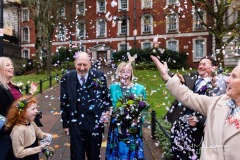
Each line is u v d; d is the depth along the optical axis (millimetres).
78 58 4949
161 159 6227
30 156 4086
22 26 50781
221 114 2711
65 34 23531
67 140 7902
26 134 4023
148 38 43562
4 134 4023
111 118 4832
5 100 4496
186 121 4367
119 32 44219
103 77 5023
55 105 13305
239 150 2529
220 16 13328
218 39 13234
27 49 50750
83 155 4844
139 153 4754
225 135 2602
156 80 19281
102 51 44500
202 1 13602
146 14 43156
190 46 41125
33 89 5004
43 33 29266
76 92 4895
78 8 32625
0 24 11945
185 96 3070
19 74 37281
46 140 4355
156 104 12242
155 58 3275
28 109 4059
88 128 4824
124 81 4898
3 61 4656
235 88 2678
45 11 29031
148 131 8766
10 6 49938
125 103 4652
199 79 4480
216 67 4441
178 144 4551
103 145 7207
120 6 44656
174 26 42000
